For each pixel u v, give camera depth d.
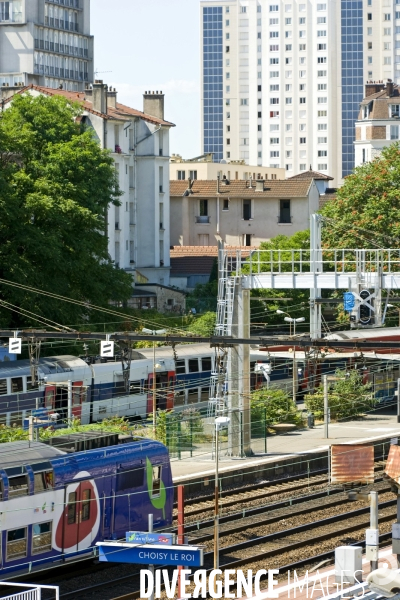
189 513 49.03
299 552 43.25
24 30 187.38
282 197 157.12
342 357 80.56
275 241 128.38
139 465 42.94
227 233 159.12
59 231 86.19
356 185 100.94
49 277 85.38
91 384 72.69
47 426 59.28
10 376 68.25
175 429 61.28
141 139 136.75
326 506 51.66
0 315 81.94
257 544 44.56
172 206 160.00
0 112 99.81
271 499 53.00
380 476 59.28
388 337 83.31
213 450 60.41
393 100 186.25
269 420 70.50
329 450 55.16
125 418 74.69
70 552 39.84
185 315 113.94
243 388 60.31
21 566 38.00
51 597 36.78
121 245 132.00
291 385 83.12
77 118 124.25
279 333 109.94
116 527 41.84
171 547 31.66
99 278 89.69
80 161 90.50
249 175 194.88
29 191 86.88
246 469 56.84
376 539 35.69
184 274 142.38
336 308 105.44
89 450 41.38
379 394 82.62
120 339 50.38
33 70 187.75
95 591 37.81
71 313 85.69
